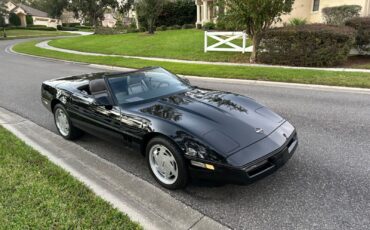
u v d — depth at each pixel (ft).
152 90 14.58
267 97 25.89
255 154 10.19
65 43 92.68
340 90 27.86
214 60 47.16
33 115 22.03
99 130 14.38
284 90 28.48
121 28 134.21
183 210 10.48
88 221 9.48
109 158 14.76
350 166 12.99
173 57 51.96
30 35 161.68
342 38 37.24
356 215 9.86
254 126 11.39
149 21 95.81
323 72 34.30
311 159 13.76
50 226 9.23
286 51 40.50
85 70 45.03
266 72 35.40
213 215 10.20
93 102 14.26
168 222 9.84
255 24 42.32
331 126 18.12
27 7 256.52
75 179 12.14
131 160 14.52
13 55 73.15
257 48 43.80
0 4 182.80
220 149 10.06
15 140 16.39
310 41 38.42
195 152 10.32
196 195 11.39
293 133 12.25
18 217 9.64
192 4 113.80
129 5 187.52
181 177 11.03
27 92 30.09
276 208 10.43
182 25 113.19
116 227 9.23
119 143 13.53
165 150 11.45
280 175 12.50
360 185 11.53
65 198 10.68
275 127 11.81
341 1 63.72
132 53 60.08
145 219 9.95
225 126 11.08
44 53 71.26
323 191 11.25
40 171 12.66
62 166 13.73
